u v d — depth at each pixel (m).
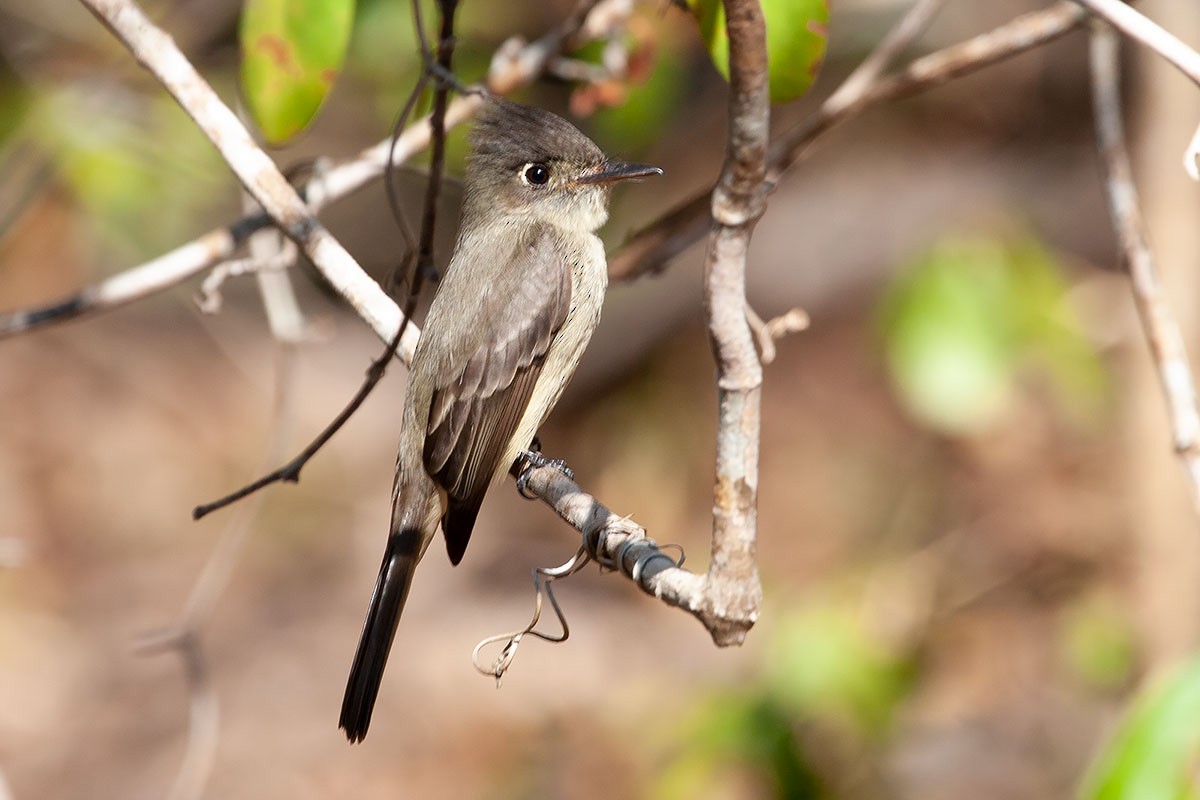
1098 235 14.53
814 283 15.05
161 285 7.40
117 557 15.16
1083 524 12.36
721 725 8.84
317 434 16.33
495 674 5.71
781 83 6.14
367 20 10.13
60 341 17.20
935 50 14.34
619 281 7.94
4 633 13.91
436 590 14.33
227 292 17.58
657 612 13.55
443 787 12.10
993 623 11.96
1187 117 9.34
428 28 9.77
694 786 8.75
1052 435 12.82
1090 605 11.60
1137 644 10.64
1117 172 7.14
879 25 13.98
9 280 14.17
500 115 7.70
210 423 16.58
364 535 15.30
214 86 11.51
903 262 10.13
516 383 7.21
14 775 12.39
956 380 8.87
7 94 10.60
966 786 10.20
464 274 7.43
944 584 12.26
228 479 16.03
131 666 13.62
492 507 15.49
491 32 10.29
